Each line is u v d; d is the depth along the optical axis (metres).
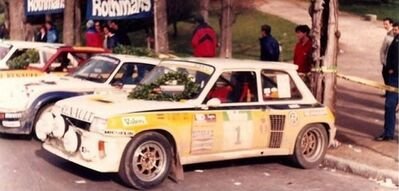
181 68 9.09
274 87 9.21
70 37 19.38
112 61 11.47
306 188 8.43
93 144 7.82
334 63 10.52
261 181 8.70
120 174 7.86
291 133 9.26
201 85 8.62
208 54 14.81
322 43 10.55
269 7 40.88
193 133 8.31
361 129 12.03
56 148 8.61
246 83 8.95
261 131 8.95
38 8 22.11
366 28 36.53
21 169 8.77
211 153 8.53
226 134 8.61
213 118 8.47
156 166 8.05
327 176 9.15
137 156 7.85
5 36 26.56
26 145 10.38
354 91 18.38
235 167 9.48
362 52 29.81
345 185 8.67
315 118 9.46
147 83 8.96
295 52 11.77
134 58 11.44
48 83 10.94
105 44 17.70
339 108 14.90
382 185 8.74
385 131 10.89
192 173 8.98
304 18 38.09
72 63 12.90
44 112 10.62
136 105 8.10
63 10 20.78
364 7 44.06
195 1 34.12
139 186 7.91
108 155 7.72
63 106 8.49
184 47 32.78
